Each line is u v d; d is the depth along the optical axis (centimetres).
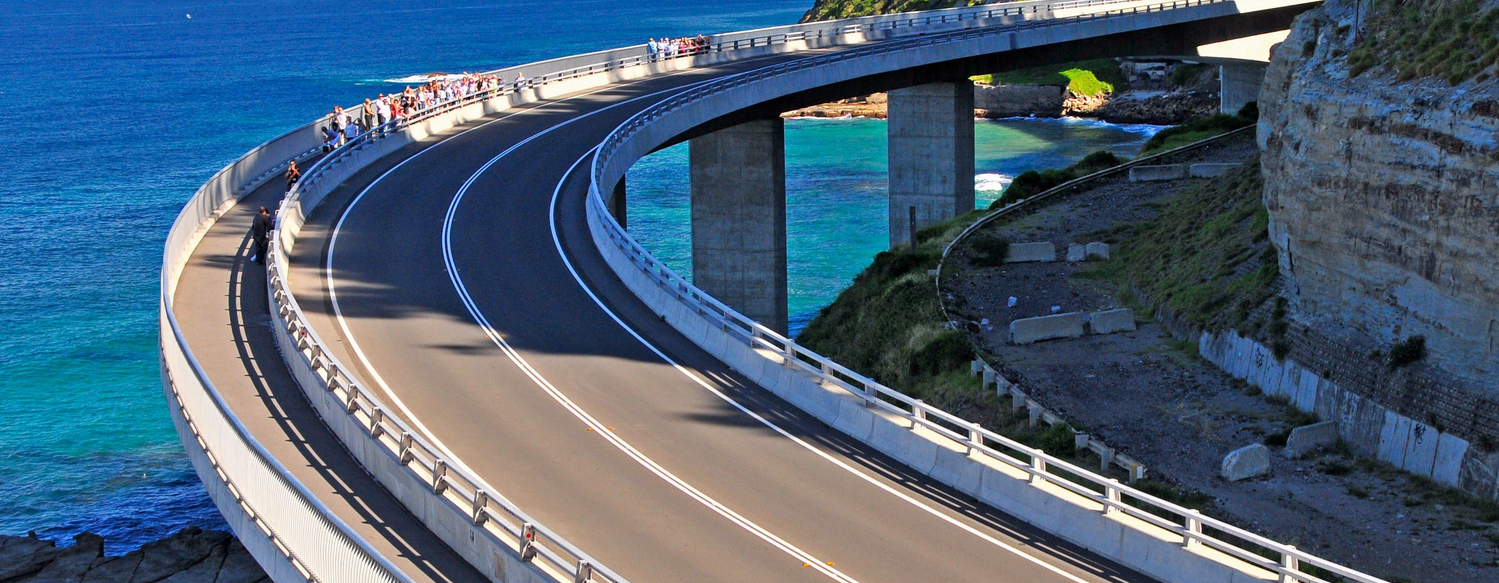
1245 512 2927
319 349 2983
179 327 3359
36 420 6162
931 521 2536
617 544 2391
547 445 2828
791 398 3133
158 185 12106
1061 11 10094
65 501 5244
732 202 6756
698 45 8138
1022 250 5275
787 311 7019
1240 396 3644
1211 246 4534
